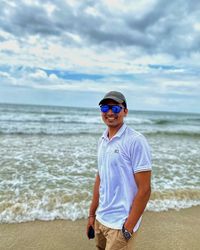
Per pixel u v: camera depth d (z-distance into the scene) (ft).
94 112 135.23
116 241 6.00
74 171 21.89
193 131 66.69
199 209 15.16
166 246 11.04
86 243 11.09
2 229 11.78
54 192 16.21
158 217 13.84
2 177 19.26
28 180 18.80
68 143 37.60
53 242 11.03
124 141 5.93
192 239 11.75
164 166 25.13
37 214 13.28
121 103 6.26
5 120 67.87
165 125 87.15
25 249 10.41
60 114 101.96
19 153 28.43
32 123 65.31
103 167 6.37
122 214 6.00
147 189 5.67
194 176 21.81
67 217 13.20
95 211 7.72
